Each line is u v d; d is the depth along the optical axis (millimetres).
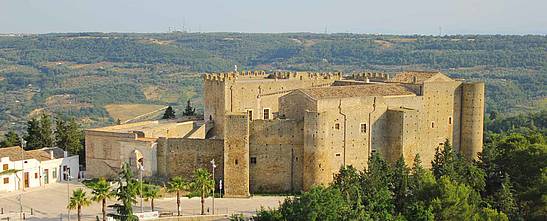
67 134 161125
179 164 131625
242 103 150000
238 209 116812
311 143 125375
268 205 119000
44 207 118438
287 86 156750
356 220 91188
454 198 101062
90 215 113188
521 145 133375
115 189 115062
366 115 134375
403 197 110250
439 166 127125
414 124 136625
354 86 140125
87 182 137875
